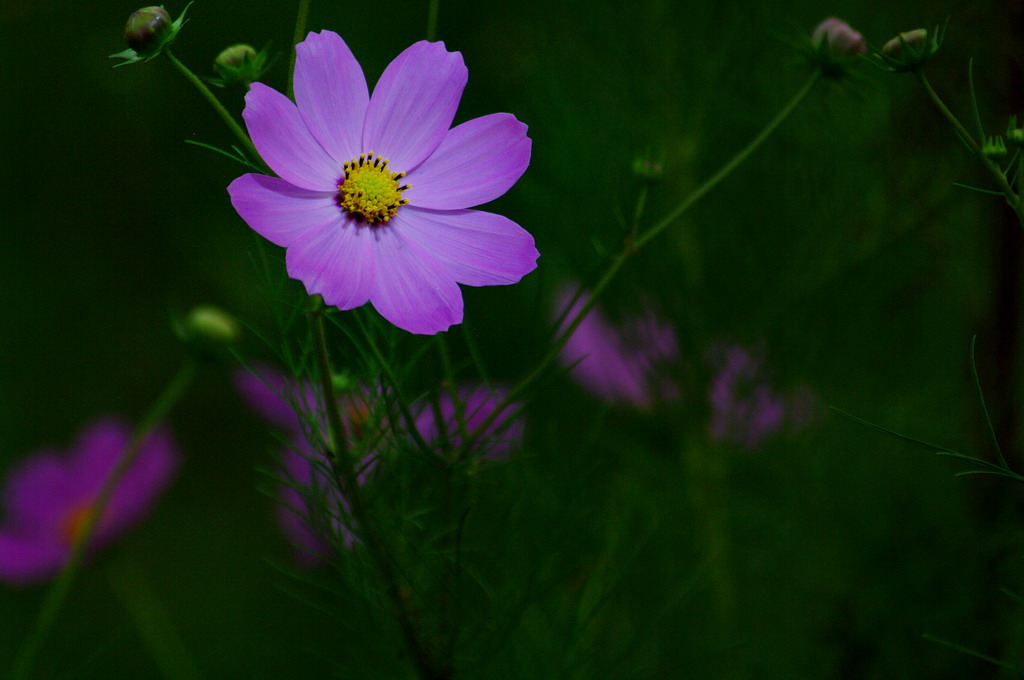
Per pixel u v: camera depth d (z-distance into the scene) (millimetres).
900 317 1385
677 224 1402
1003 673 1312
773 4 1388
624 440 1400
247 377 1284
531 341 1254
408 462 1243
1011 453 1306
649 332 1404
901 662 1335
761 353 1390
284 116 1184
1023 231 1292
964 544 1322
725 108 1401
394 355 1231
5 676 1731
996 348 1303
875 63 1205
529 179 1406
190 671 1397
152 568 1978
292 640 1812
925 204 1343
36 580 1360
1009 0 1292
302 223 1184
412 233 1198
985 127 1303
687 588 1343
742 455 1396
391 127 1204
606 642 1325
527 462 1275
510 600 1264
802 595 1361
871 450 1372
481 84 1779
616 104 1410
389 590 1219
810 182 1379
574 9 1423
